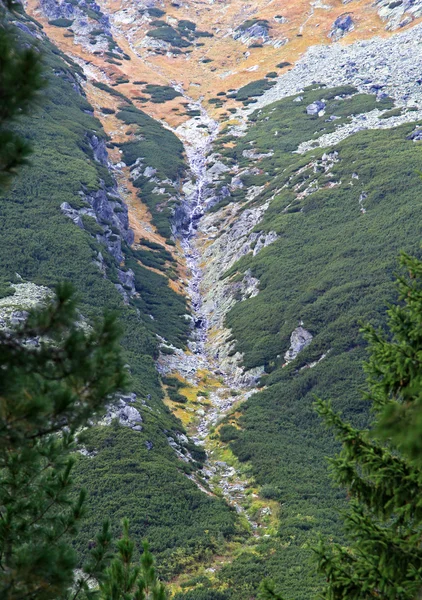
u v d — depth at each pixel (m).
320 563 12.11
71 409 8.34
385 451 12.32
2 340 8.32
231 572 33.84
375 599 11.55
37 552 9.14
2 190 8.69
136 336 66.50
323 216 85.19
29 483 10.77
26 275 64.75
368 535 11.83
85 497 11.38
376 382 12.80
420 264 13.05
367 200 82.88
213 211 104.12
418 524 11.55
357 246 75.31
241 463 50.03
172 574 34.38
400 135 96.44
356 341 61.91
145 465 43.78
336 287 70.19
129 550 11.92
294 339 66.19
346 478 12.53
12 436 8.20
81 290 65.81
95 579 11.96
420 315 12.54
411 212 75.50
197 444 54.03
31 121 95.62
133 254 88.06
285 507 42.50
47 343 8.59
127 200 104.56
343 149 97.12
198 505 41.78
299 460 49.28
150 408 53.84
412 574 11.04
